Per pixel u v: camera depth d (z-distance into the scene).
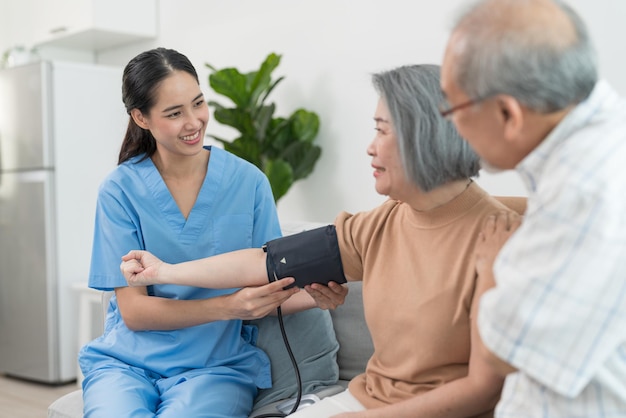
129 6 4.02
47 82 3.55
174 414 1.51
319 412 1.31
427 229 1.24
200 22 3.92
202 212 1.76
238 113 3.26
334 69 3.33
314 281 1.40
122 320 1.76
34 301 3.64
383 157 1.21
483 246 1.13
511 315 0.88
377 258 1.30
